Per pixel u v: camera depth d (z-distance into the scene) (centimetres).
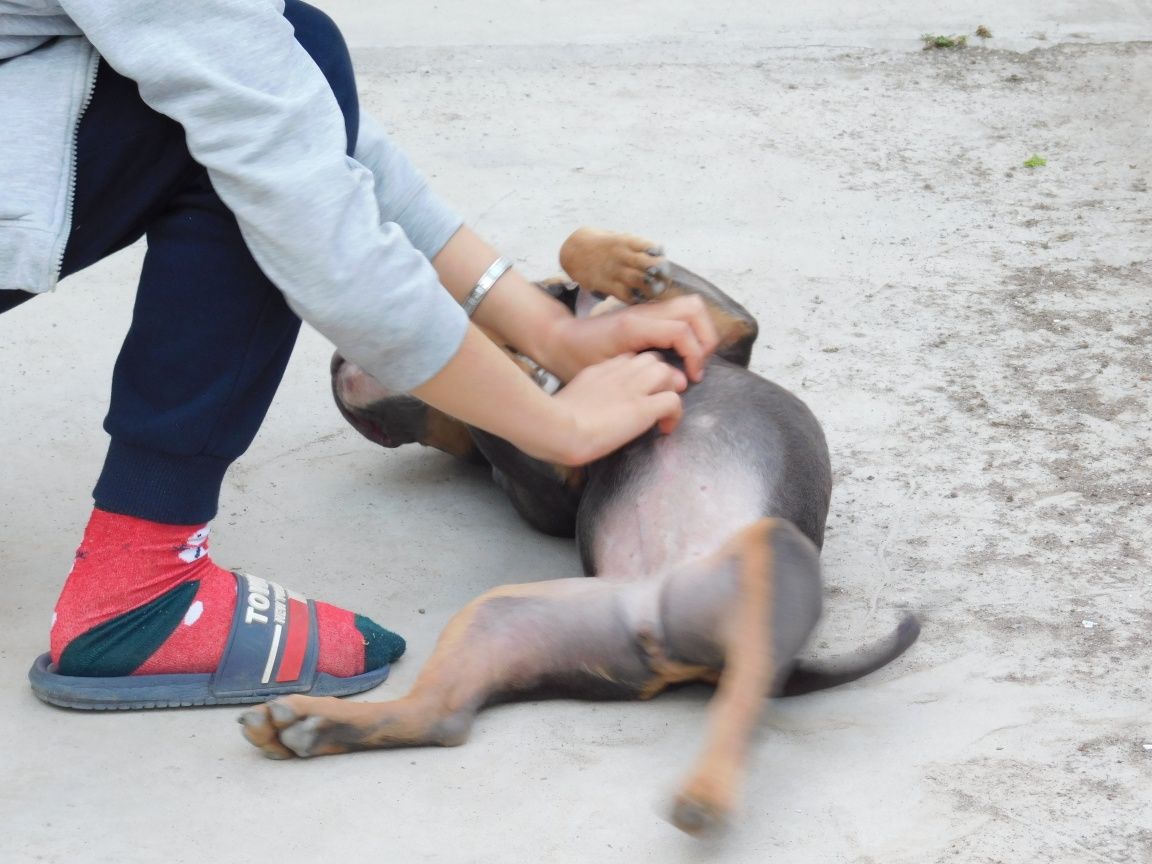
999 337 452
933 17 736
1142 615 314
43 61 251
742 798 251
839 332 456
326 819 245
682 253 510
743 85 670
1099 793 254
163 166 257
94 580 273
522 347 319
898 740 271
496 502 375
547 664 282
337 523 359
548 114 634
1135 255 510
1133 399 412
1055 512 357
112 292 482
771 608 259
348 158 254
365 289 246
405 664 300
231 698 280
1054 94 662
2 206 244
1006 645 304
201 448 266
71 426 396
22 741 266
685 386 309
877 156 600
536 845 239
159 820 244
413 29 713
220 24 240
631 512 311
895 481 373
